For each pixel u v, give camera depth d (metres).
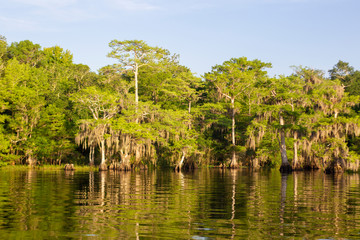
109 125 49.41
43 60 79.19
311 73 67.38
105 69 62.28
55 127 57.09
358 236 10.84
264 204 16.75
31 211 14.34
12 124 54.59
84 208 15.20
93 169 52.25
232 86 68.62
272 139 52.94
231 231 11.33
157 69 69.62
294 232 11.25
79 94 53.66
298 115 51.59
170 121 54.22
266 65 82.12
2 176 34.75
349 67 92.12
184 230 11.41
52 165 56.97
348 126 49.06
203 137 65.31
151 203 16.80
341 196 20.08
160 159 59.75
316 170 55.38
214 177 37.06
